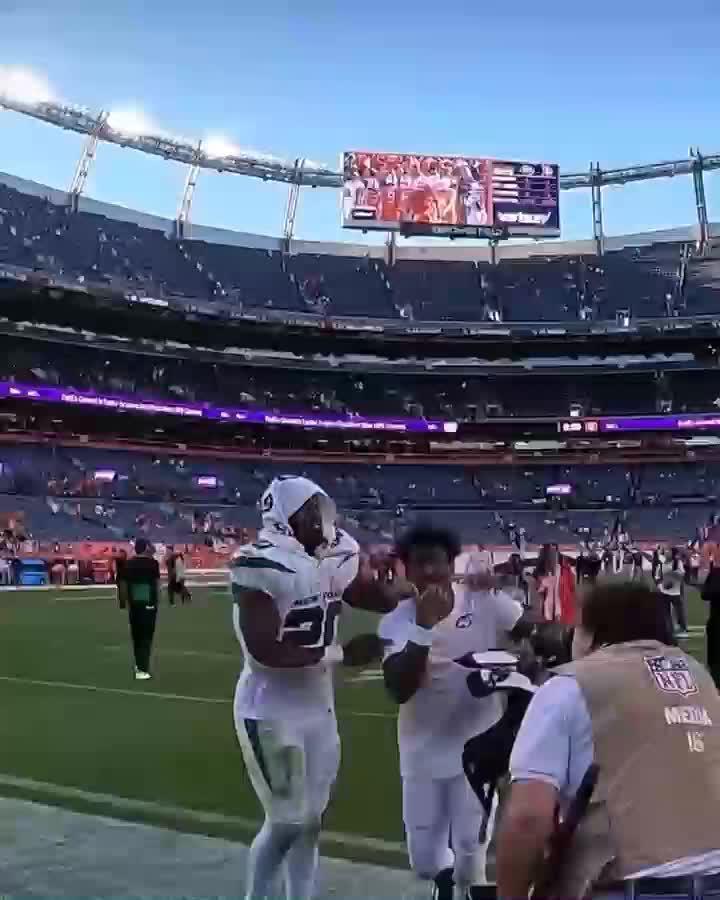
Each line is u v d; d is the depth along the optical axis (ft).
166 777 27.27
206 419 181.47
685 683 9.43
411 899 17.21
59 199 192.03
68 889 17.58
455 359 200.34
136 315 179.11
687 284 200.03
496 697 14.76
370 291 205.36
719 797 8.93
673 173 208.03
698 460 192.13
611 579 10.28
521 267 212.23
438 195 195.93
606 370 195.93
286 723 14.07
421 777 14.69
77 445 174.81
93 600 109.60
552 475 196.03
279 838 14.20
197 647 63.98
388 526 178.81
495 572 15.35
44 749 31.40
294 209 213.05
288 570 13.74
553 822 8.95
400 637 14.32
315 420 189.57
